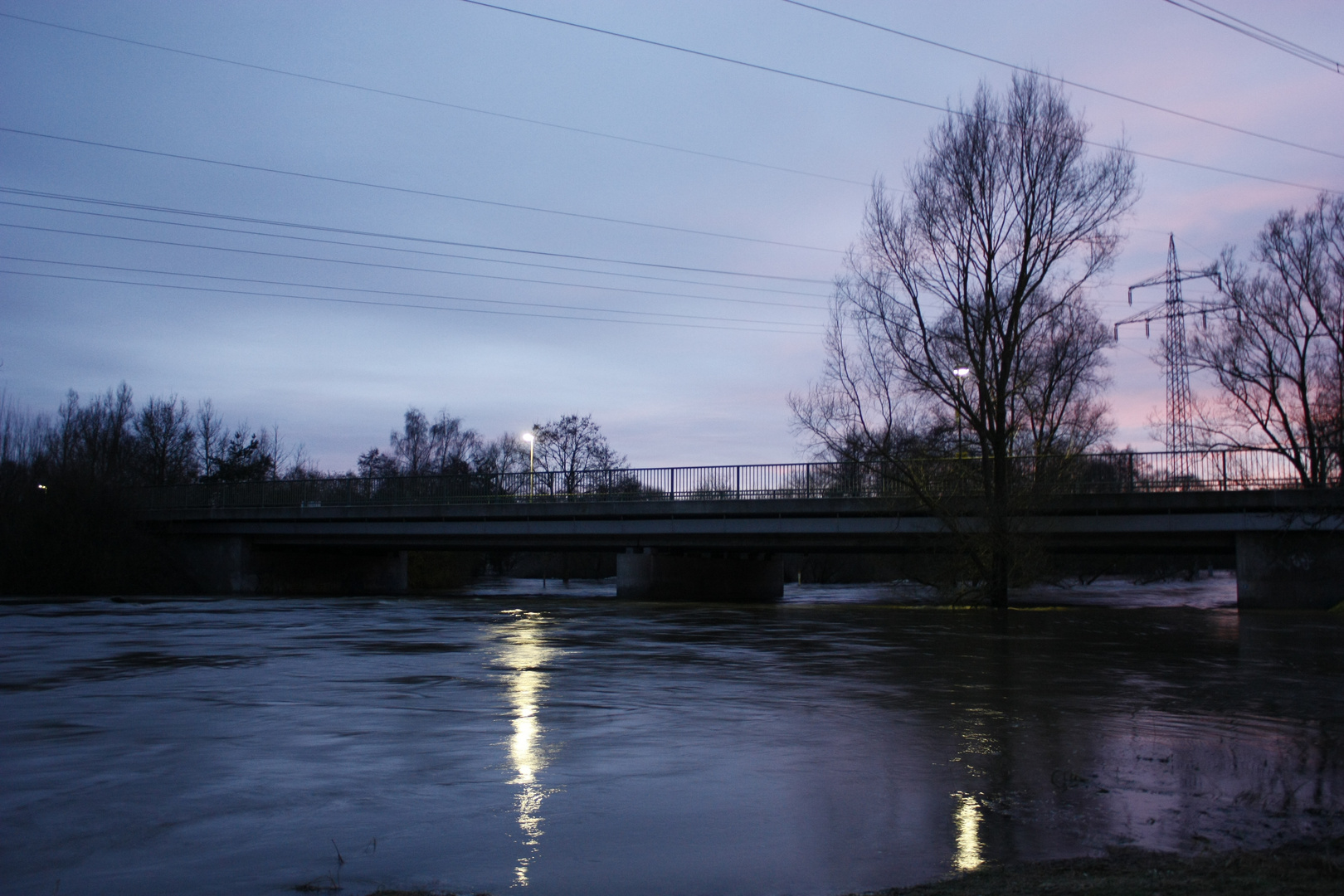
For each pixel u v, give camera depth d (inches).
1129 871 228.7
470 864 236.1
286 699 487.2
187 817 273.1
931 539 1530.5
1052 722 432.5
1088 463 1534.2
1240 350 2042.3
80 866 232.5
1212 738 395.2
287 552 2352.4
